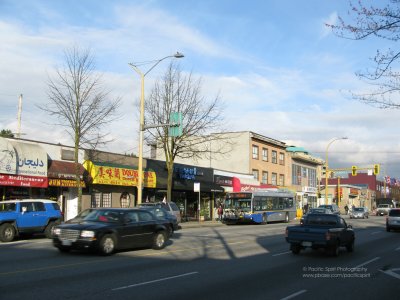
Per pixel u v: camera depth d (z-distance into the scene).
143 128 27.81
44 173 24.48
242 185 47.84
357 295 9.39
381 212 72.44
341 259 15.23
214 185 42.25
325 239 15.55
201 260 14.16
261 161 56.41
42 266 12.21
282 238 22.70
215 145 54.50
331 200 85.56
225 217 37.50
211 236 23.50
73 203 28.22
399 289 10.07
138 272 11.60
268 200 40.16
